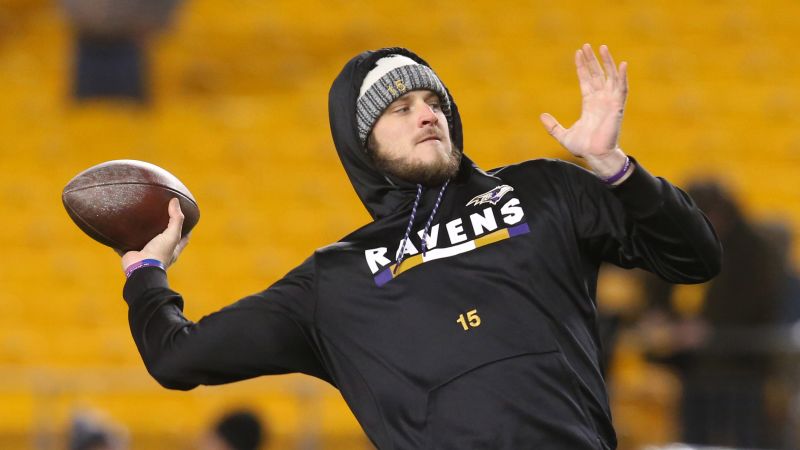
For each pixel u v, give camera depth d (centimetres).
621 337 2284
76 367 3600
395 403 958
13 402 3200
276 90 4872
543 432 930
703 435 2284
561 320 969
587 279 1013
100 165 1110
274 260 3891
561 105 4278
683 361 2297
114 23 4456
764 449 2259
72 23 4519
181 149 4356
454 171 1020
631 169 957
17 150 4397
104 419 2603
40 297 3831
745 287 2286
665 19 4600
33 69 4984
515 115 4247
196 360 1008
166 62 4975
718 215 2300
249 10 5162
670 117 4150
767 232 2473
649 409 2538
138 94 4622
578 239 1005
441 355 952
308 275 1016
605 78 991
